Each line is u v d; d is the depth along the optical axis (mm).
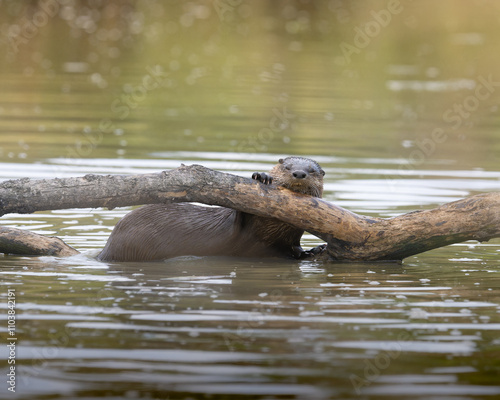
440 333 19219
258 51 98938
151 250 28859
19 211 25922
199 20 124000
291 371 16703
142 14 126750
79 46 98688
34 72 80250
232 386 15938
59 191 25875
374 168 46125
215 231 29469
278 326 19500
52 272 25516
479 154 51219
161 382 16078
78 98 68000
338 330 19312
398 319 20312
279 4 137500
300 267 27219
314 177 28797
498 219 26562
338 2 138250
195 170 26453
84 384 15984
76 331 18938
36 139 51938
